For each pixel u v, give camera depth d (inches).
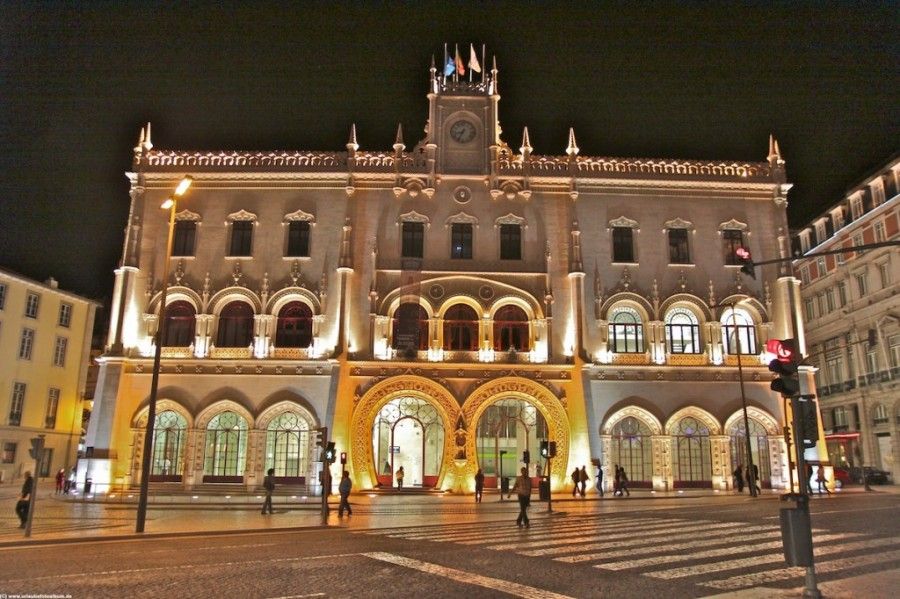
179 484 1578.5
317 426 1595.7
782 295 1727.4
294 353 1648.6
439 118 1800.0
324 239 1717.5
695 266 1743.4
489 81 1835.6
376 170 1756.9
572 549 674.2
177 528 915.4
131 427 1601.9
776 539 731.4
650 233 1759.4
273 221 1732.3
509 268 1720.0
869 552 620.1
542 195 1770.4
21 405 2162.9
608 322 1697.8
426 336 1681.8
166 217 1731.1
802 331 1706.4
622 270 1729.8
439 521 1013.8
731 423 1646.2
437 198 1755.7
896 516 956.0
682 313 1729.8
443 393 1630.2
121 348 1630.2
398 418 1647.4
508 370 1649.9
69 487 1572.3
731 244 1771.7
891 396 2030.0
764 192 1804.9
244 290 1679.4
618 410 1631.4
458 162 1781.5
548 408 1631.4
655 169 1796.3
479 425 1641.2
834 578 504.4
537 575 529.7
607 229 1753.2
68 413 2345.0
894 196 1987.0
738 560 594.2
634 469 1630.2
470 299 1691.7
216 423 1627.7
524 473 924.6
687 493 1539.1
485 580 509.4
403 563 593.0
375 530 902.4
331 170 1750.7
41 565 597.3
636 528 863.7
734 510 1126.4
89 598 451.8
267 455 1606.8
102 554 671.8
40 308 2262.6
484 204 1758.1
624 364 1667.1
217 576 533.6
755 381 1678.2
